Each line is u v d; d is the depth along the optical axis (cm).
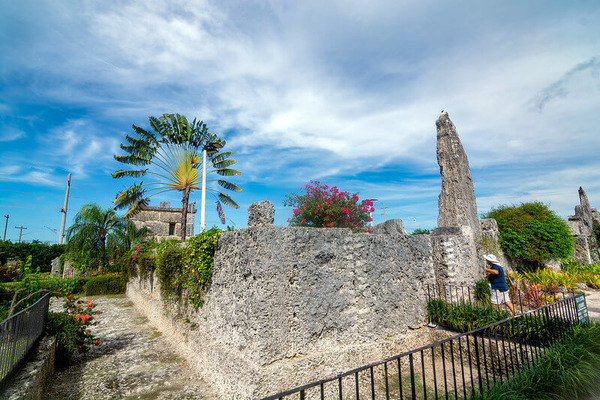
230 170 1778
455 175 830
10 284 834
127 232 1675
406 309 500
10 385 315
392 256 496
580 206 1745
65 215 2397
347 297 426
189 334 512
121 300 1171
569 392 319
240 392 345
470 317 486
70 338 498
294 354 366
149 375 461
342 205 783
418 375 437
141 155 1523
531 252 1001
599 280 1023
